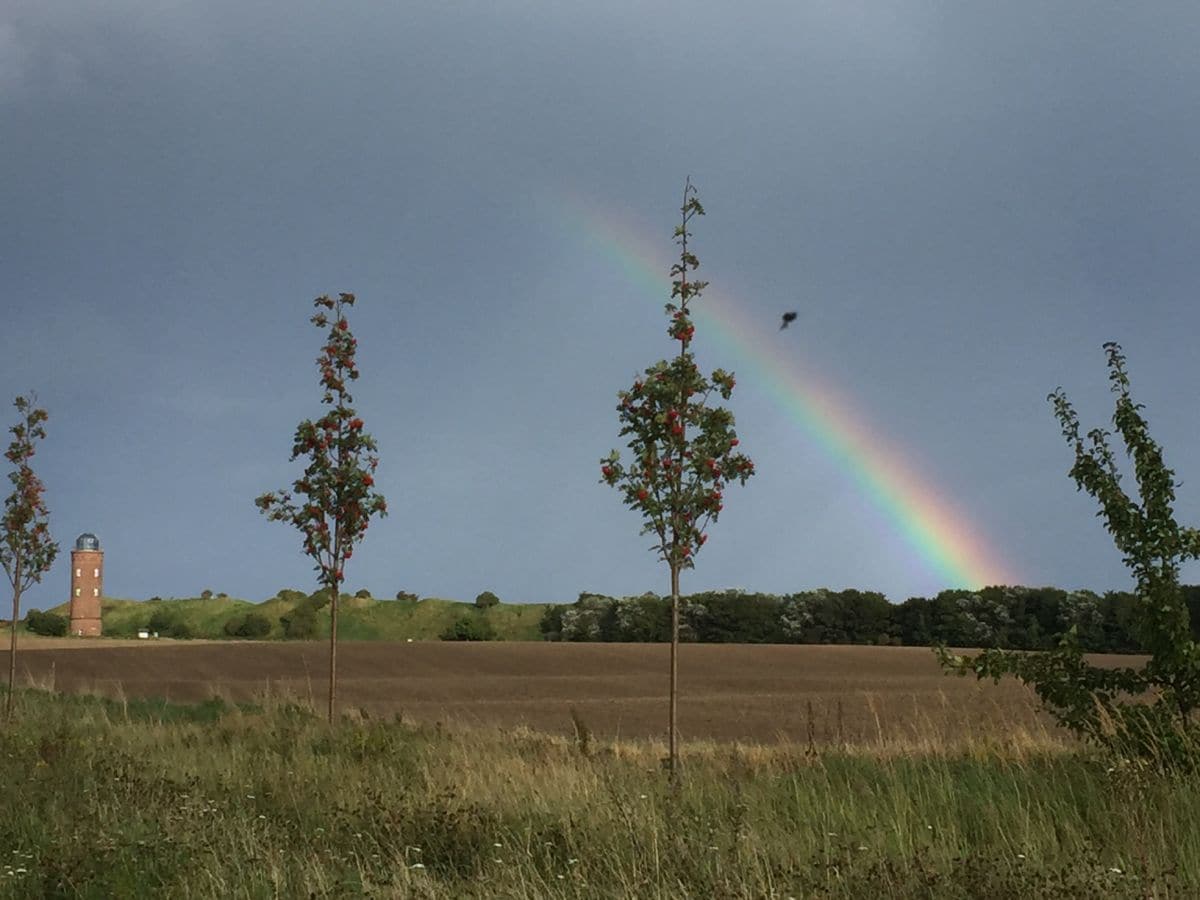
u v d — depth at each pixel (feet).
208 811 33.86
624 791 35.65
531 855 28.94
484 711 103.65
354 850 31.09
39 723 66.39
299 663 163.63
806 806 33.30
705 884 24.88
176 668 153.79
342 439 68.95
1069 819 30.12
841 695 117.29
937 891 23.73
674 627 44.29
